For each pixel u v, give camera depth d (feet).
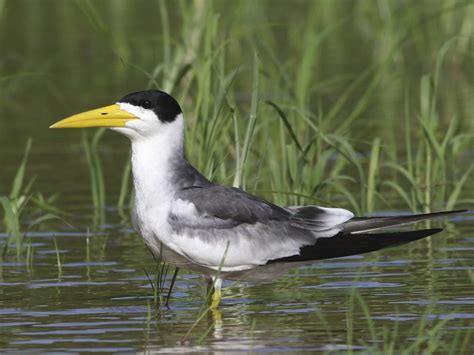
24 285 37.88
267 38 74.02
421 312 33.60
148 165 35.42
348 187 50.98
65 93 71.15
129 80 73.92
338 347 30.73
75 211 48.49
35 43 83.71
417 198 46.93
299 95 53.72
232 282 38.40
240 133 50.78
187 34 51.57
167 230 35.09
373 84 53.78
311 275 38.78
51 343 31.45
